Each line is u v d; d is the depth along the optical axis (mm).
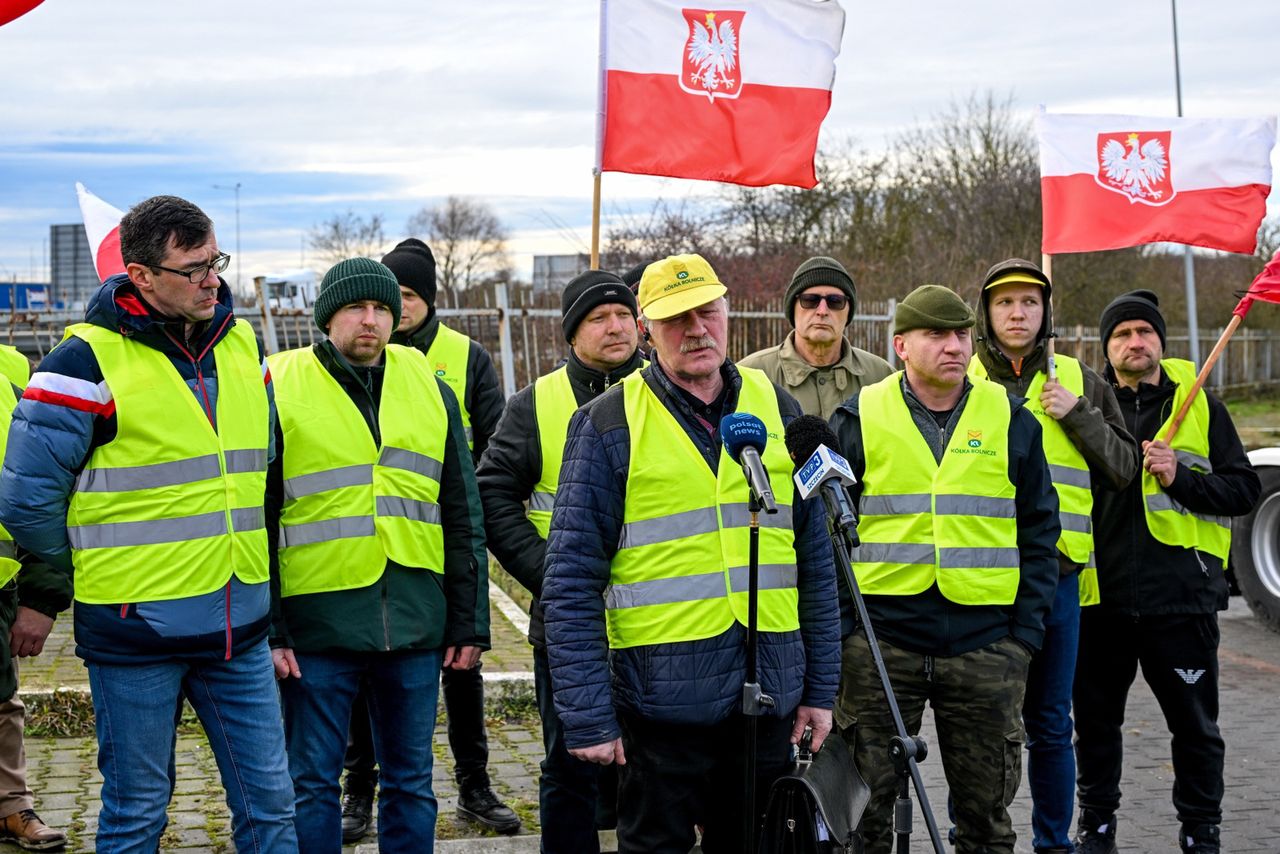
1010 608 4492
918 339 4520
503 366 12383
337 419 4324
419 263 5609
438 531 4473
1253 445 21578
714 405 3846
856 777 3801
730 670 3703
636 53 6301
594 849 4621
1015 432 4551
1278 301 5461
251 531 3865
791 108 6449
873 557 4492
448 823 5430
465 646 4480
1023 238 29906
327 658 4297
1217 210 6547
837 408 4719
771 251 23391
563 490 3797
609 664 3820
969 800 4473
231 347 3904
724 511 3746
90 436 3623
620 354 4715
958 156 30953
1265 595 9805
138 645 3676
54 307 13836
